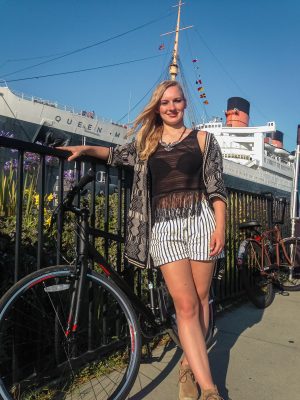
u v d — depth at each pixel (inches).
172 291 94.3
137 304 108.5
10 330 98.2
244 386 112.5
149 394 104.3
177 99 97.2
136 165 100.7
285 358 132.1
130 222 100.9
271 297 198.1
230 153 1594.5
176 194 94.2
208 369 91.4
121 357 120.5
